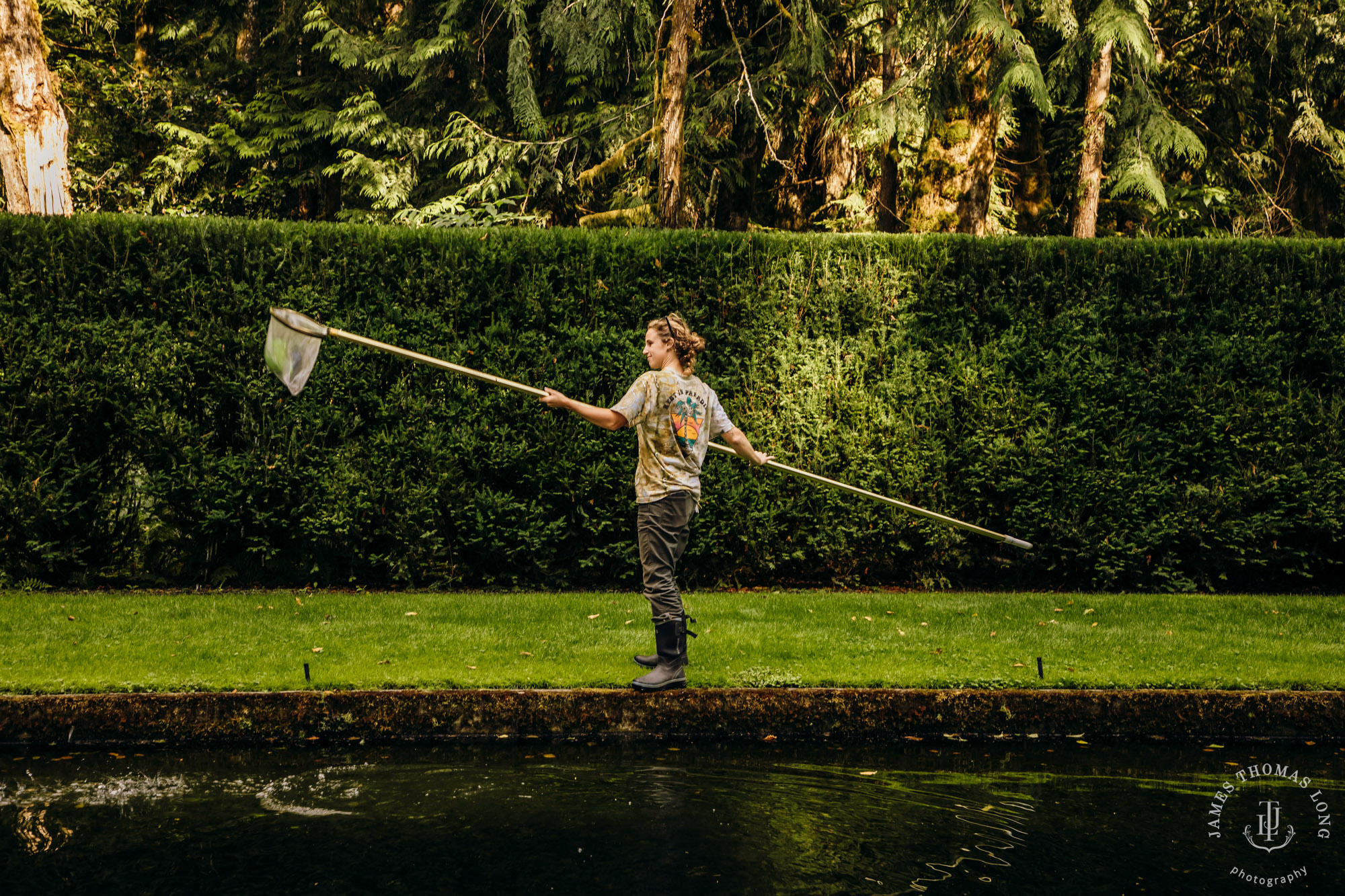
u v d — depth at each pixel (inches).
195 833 113.9
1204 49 567.2
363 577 266.8
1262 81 557.3
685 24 382.9
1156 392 277.4
